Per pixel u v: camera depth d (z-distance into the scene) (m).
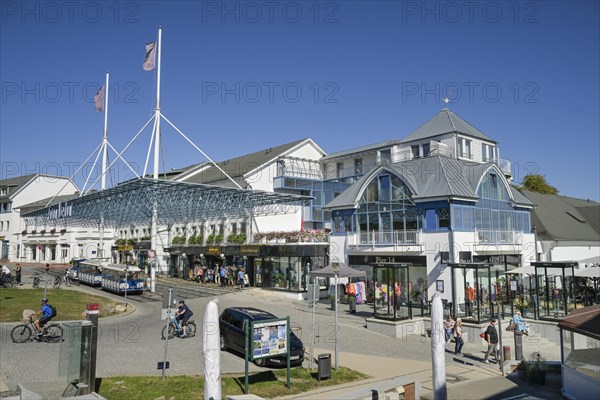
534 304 24.81
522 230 36.44
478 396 13.38
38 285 32.91
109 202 35.84
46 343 17.03
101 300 28.55
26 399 10.86
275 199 38.47
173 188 31.48
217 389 10.22
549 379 15.12
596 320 11.88
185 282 41.53
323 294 33.91
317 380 13.55
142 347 17.20
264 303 30.70
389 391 11.80
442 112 43.75
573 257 40.56
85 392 11.23
